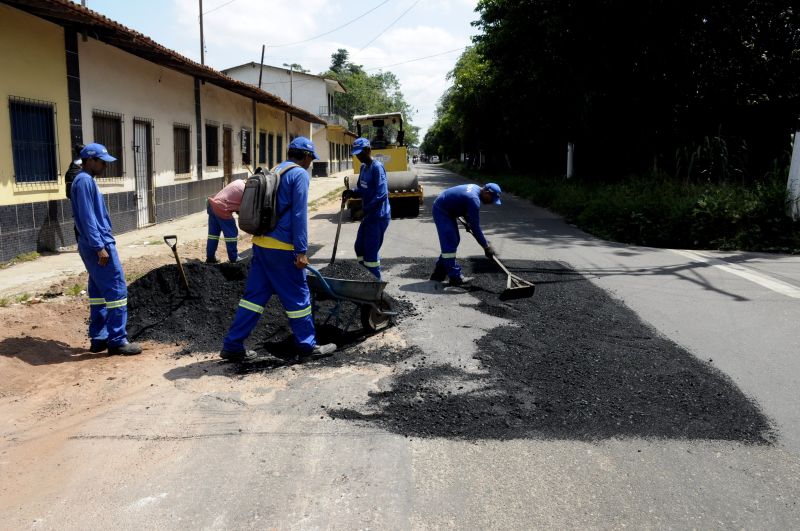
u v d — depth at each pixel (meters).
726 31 16.11
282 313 5.82
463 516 2.76
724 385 4.22
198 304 6.04
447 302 6.55
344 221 14.75
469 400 3.97
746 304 6.45
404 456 3.29
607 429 3.59
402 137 17.81
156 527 2.70
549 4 18.17
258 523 2.71
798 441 3.46
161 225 13.55
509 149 37.53
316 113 48.06
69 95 9.86
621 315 5.97
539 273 8.03
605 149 20.94
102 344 5.27
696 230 10.62
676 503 2.86
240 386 4.32
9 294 6.76
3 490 3.04
